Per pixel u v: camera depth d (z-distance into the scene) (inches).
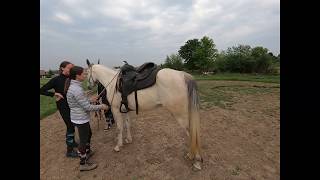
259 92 508.7
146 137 215.3
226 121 267.0
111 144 201.8
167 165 163.2
